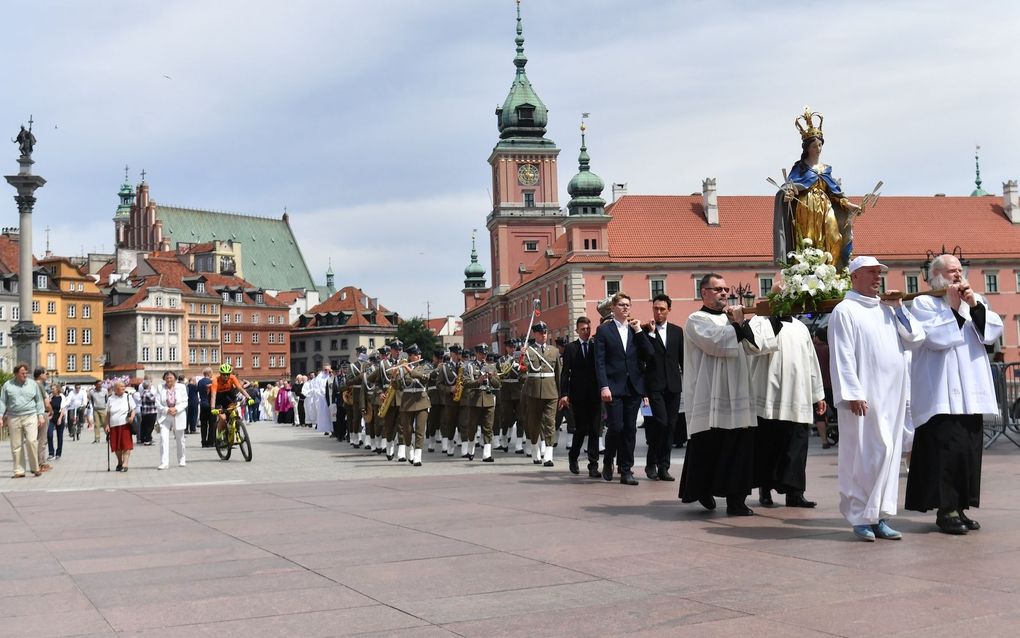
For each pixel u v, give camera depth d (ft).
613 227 271.28
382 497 40.65
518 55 374.02
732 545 26.05
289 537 29.58
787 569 22.48
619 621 18.10
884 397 26.73
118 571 24.76
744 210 281.95
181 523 33.96
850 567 22.52
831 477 44.24
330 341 515.91
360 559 25.27
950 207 293.43
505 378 72.79
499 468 58.39
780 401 32.96
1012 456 51.16
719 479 32.58
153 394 105.19
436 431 81.35
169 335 414.00
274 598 20.86
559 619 18.39
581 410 49.73
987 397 27.43
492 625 18.08
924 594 19.49
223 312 460.55
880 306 27.50
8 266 355.97
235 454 81.15
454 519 32.60
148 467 70.03
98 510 39.34
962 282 27.48
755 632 17.03
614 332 44.55
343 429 101.55
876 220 286.05
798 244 64.80
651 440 46.83
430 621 18.49
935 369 27.53
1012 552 23.90
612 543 26.78
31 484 57.06
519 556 25.08
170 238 547.49
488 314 388.98
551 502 37.06
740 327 31.76
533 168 359.87
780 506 34.76
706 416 32.65
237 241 567.59
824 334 57.00
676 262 264.93
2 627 18.98
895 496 26.68
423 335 519.19
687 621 17.93
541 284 297.12
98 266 500.74
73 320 372.17
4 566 26.07
